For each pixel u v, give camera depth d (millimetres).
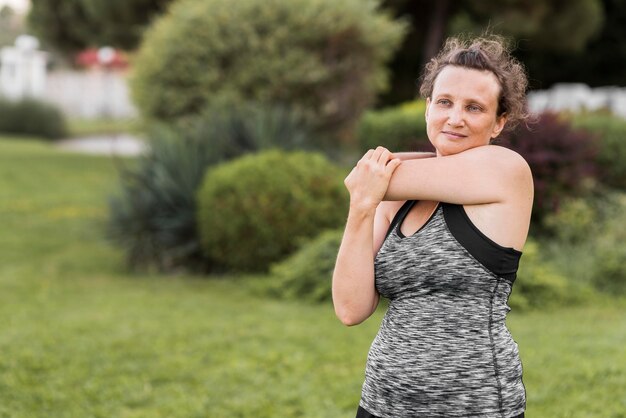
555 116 9008
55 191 15258
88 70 35875
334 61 11742
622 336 5863
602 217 8836
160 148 8945
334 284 2307
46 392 4914
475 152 2217
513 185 2176
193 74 11219
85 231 11391
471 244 2158
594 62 26047
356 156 10523
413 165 2230
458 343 2166
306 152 9320
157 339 6047
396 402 2211
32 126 27266
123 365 5449
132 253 8984
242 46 11234
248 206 8008
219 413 4586
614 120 10195
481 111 2248
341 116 11992
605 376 4945
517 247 2191
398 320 2238
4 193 14773
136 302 7410
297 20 11359
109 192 9141
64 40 23922
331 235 7660
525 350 5539
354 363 5410
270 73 11180
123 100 35094
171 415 4586
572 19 20828
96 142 27125
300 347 5793
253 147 9133
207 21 11227
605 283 7625
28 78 34938
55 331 6285
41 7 23109
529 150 8688
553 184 8773
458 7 21438
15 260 9562
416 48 22625
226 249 8234
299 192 8016
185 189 8625
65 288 8086
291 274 7551
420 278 2197
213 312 6961
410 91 23703
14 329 6363
